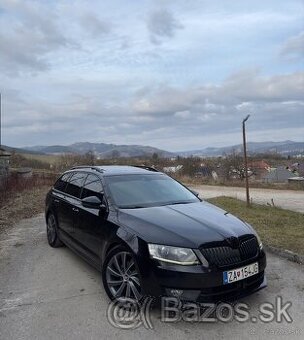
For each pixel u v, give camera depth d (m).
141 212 5.14
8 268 6.43
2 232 9.41
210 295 4.26
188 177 32.38
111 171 6.48
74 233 6.39
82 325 4.37
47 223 8.01
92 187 6.25
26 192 17.91
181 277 4.21
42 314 4.66
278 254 6.94
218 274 4.27
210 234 4.52
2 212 12.05
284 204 14.77
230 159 38.62
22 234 9.15
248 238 4.74
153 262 4.35
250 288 4.64
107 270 4.99
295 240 7.54
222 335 4.12
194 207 5.56
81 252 6.09
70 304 4.93
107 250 5.12
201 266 4.24
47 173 29.80
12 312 4.73
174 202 5.79
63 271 6.21
